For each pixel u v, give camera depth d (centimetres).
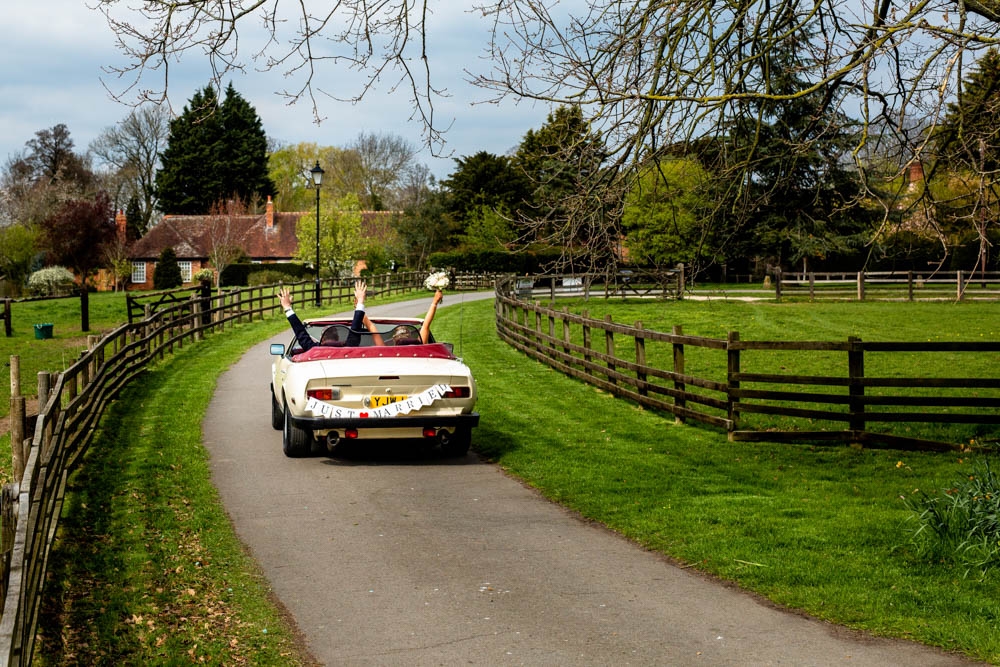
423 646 540
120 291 6681
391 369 1016
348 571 680
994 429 1240
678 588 645
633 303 3503
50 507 688
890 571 668
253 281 6184
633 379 1495
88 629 563
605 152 931
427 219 6544
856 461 1073
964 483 789
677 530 784
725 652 529
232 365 2023
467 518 834
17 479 766
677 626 571
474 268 6109
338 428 1006
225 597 623
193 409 1408
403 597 625
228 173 8131
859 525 788
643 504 873
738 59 921
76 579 650
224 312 2961
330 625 574
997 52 866
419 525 808
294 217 7975
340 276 6116
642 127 902
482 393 1609
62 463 810
